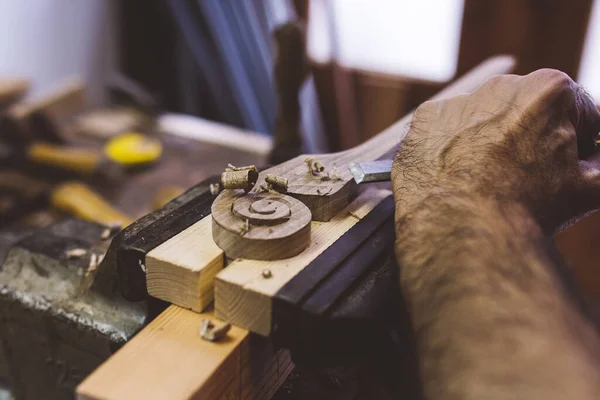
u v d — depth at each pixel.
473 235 0.42
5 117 1.12
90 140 1.27
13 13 1.29
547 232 0.48
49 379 0.54
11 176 1.06
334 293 0.43
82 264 0.52
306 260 0.45
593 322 0.41
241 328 0.44
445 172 0.47
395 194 0.48
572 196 0.49
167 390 0.40
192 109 1.57
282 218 0.45
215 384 0.42
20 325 0.52
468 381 0.37
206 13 1.43
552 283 0.41
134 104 1.41
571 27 1.22
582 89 0.51
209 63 1.50
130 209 1.06
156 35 1.53
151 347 0.43
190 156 1.25
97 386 0.40
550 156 0.48
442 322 0.40
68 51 1.45
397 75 1.43
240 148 1.28
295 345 0.43
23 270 0.53
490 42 1.30
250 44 1.43
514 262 0.41
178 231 0.47
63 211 0.99
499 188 0.45
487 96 0.50
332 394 0.51
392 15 1.38
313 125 1.47
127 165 1.16
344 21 1.44
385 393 0.51
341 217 0.50
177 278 0.45
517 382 0.36
